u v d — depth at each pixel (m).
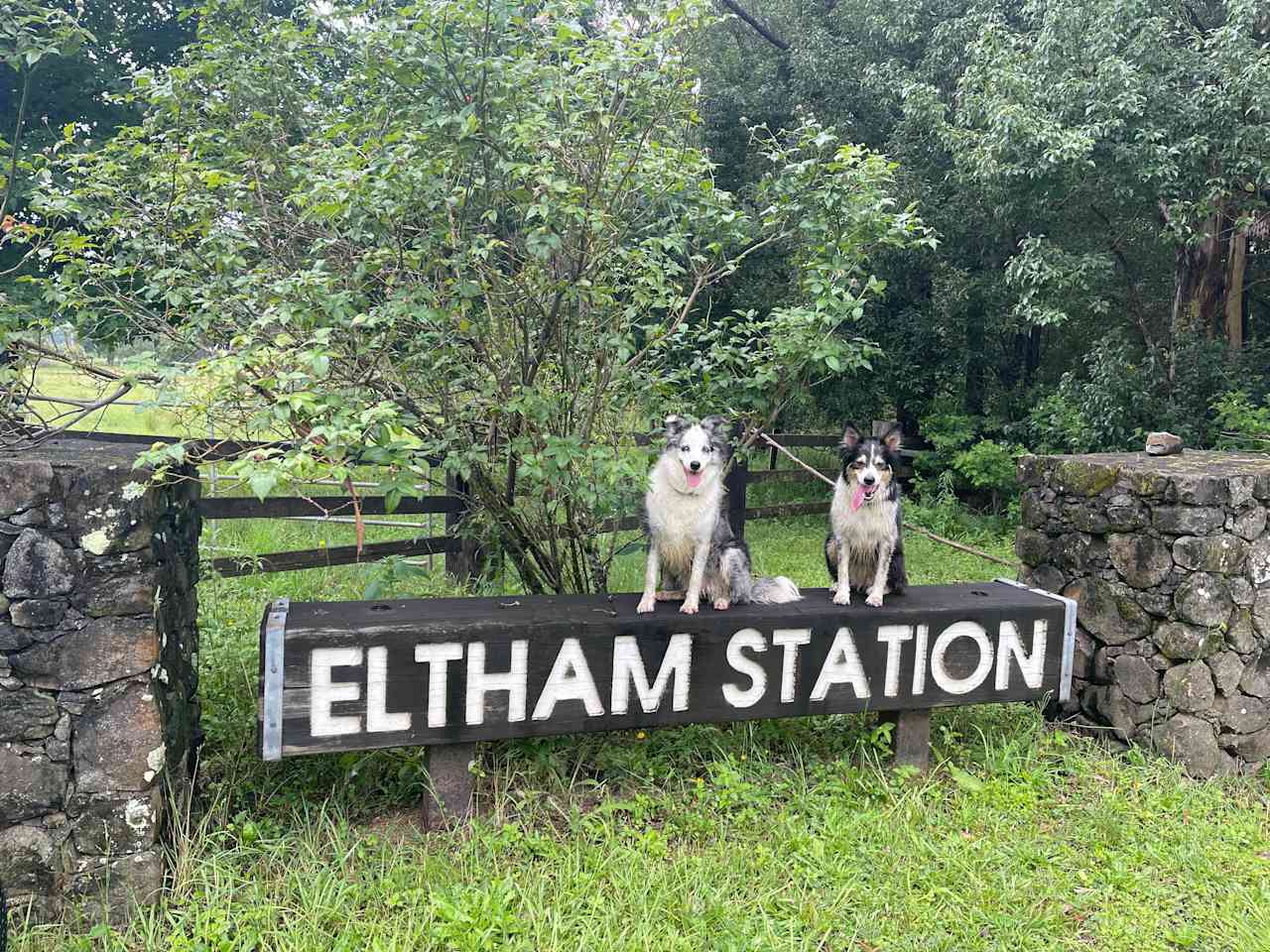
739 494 7.66
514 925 2.86
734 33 13.67
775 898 3.10
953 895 3.16
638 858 3.24
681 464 3.73
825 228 4.48
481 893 2.96
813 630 3.77
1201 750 4.27
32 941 2.73
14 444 3.15
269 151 4.45
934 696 3.97
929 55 11.37
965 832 3.64
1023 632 4.06
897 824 3.60
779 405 5.06
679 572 4.01
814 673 3.79
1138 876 3.33
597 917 2.94
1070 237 10.59
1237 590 4.27
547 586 5.19
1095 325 12.66
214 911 2.86
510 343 4.41
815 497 12.84
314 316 3.60
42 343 3.51
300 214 4.49
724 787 3.79
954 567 8.37
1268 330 13.30
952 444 11.94
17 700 2.77
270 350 3.17
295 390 3.28
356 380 4.09
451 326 4.05
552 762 3.86
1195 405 10.03
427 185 3.79
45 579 2.75
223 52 4.43
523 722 3.45
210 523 7.31
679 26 3.90
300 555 5.56
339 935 2.83
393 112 4.10
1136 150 8.77
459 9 3.58
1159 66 9.01
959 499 12.67
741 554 4.01
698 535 3.78
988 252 11.70
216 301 3.84
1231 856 3.51
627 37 3.85
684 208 4.59
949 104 11.30
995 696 4.07
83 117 7.65
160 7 8.13
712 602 3.96
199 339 4.06
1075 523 4.86
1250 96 8.40
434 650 3.30
